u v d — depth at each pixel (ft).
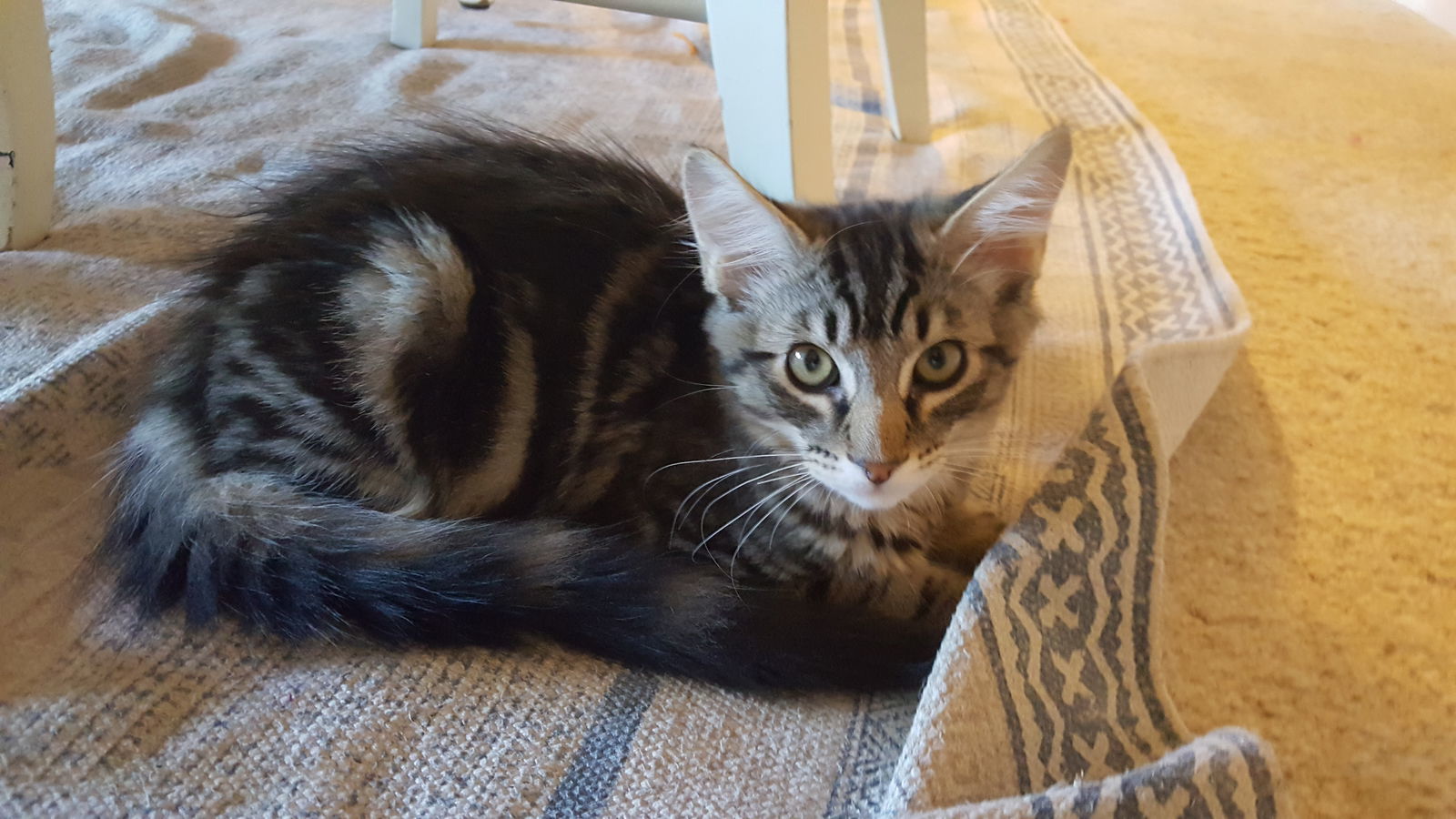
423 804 0.82
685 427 1.07
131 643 0.93
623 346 1.09
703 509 1.05
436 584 0.94
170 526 1.00
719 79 1.36
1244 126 2.06
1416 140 2.00
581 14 2.47
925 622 1.02
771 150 1.35
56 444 1.09
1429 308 1.49
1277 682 0.99
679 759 0.86
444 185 1.13
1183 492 1.18
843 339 0.99
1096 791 0.76
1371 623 1.04
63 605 0.96
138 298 1.30
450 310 1.06
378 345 1.04
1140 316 1.38
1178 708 0.95
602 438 1.09
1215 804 0.76
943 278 1.01
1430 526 1.15
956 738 0.80
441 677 0.91
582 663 0.94
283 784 0.82
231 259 1.10
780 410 1.02
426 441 1.07
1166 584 1.05
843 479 0.99
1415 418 1.30
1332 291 1.52
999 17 2.63
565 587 0.95
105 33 2.06
